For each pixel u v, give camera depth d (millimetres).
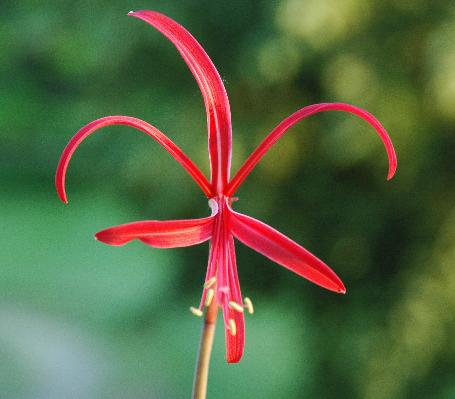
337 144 1439
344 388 1600
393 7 1418
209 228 591
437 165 1470
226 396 2182
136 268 3570
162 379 2350
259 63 1459
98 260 3756
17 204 4742
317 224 1573
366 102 1426
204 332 583
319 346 1601
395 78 1427
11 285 3383
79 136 572
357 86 1421
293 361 2254
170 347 2525
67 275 3531
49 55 3510
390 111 1425
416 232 1516
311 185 1550
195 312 580
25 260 3773
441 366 1534
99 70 1675
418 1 1407
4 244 4020
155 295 1975
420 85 1422
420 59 1417
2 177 4965
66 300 3141
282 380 2211
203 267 1734
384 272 1554
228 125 596
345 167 1502
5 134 4844
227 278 587
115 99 1683
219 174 596
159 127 1606
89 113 1724
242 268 1632
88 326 2811
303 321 1624
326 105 594
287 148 1523
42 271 3602
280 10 1413
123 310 2945
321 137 1511
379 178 1494
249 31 1541
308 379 1641
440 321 1498
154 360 2461
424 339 1502
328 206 1556
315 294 1590
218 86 595
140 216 1701
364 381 1558
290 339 2314
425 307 1494
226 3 1542
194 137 1568
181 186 1593
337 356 1584
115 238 573
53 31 1886
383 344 1538
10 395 2232
